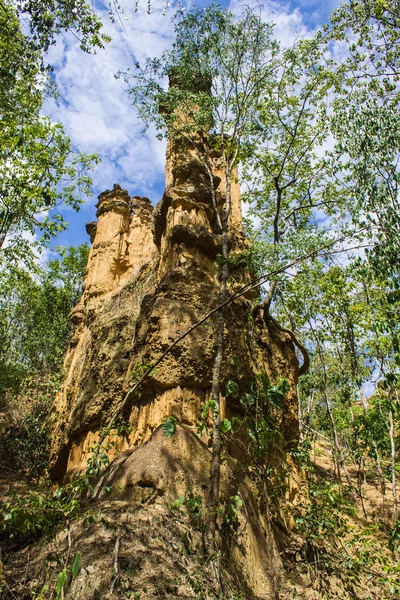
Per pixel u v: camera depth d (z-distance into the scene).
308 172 17.58
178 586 6.52
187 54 14.69
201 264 13.94
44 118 16.19
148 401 11.81
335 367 21.41
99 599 5.88
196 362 11.55
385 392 16.23
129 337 14.99
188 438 10.02
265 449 8.42
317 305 19.33
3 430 20.92
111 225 25.08
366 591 9.51
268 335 15.10
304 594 8.71
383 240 10.35
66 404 17.62
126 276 23.28
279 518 11.02
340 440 24.42
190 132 16.78
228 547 8.45
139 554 6.86
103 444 12.48
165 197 15.58
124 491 8.97
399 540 9.41
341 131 11.71
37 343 28.12
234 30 14.67
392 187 10.80
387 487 21.02
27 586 6.20
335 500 10.81
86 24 9.92
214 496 8.49
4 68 11.92
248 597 7.84
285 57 15.01
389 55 12.40
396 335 10.35
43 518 6.35
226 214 13.23
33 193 15.23
